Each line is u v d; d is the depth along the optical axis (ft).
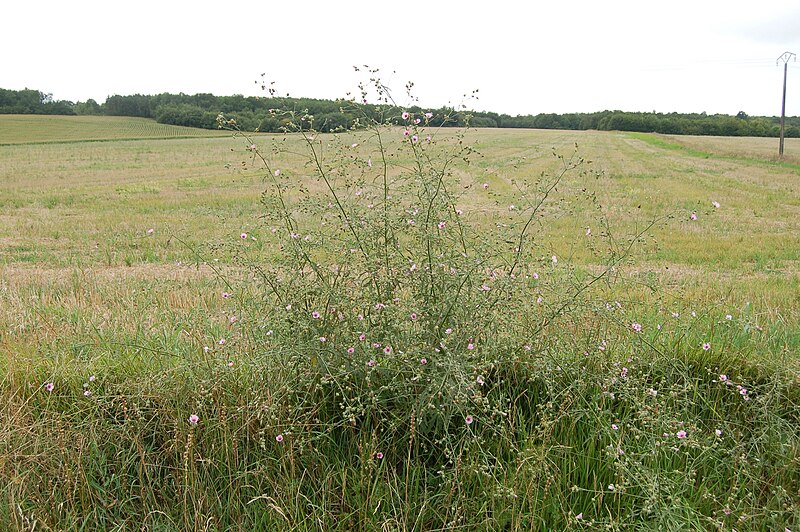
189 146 175.63
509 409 11.38
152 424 11.84
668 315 16.44
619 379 12.06
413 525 10.18
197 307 16.60
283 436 11.07
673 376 13.51
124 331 15.17
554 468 10.77
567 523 9.97
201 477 10.85
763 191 76.43
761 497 11.03
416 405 10.98
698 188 79.61
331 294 11.73
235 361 12.50
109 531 10.43
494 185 67.31
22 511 10.12
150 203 66.23
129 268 34.58
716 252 39.04
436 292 11.95
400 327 11.55
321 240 12.39
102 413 11.91
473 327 11.68
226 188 81.41
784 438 11.94
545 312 12.82
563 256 30.32
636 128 325.42
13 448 11.08
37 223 52.95
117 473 11.10
